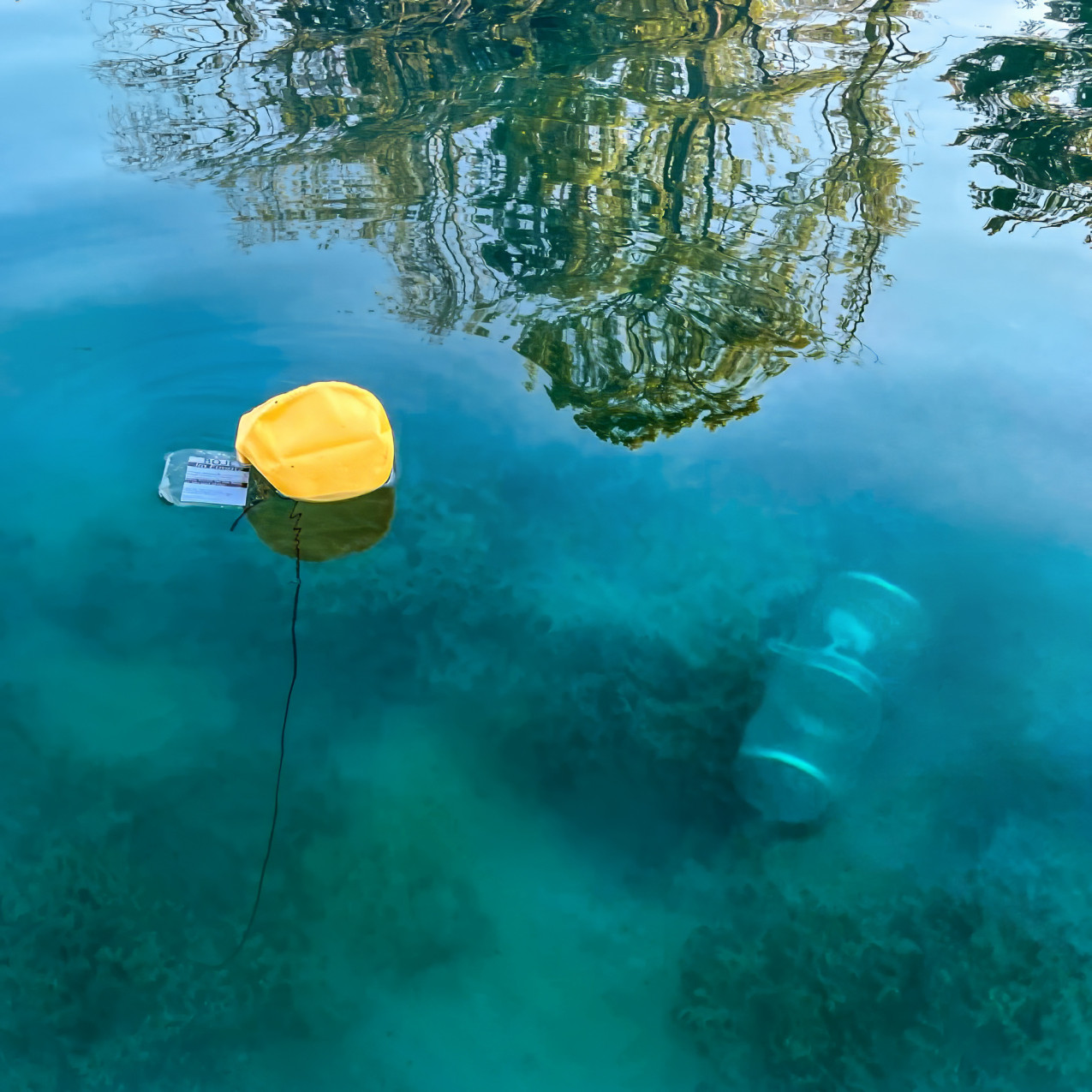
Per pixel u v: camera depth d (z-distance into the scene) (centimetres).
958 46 642
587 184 446
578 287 372
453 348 337
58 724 222
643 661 246
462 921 194
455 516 278
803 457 306
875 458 307
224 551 265
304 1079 168
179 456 283
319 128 496
